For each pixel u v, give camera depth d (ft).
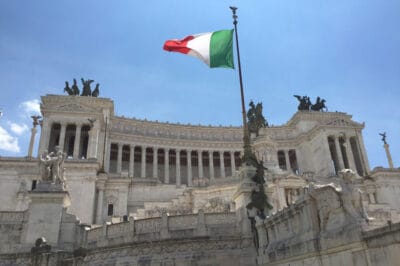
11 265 97.76
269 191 95.50
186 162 374.43
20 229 103.71
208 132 380.37
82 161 215.31
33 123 264.11
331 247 50.29
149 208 189.26
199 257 89.66
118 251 95.20
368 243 43.80
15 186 211.82
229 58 116.47
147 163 362.53
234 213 96.63
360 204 49.78
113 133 326.44
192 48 117.29
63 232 104.12
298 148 358.64
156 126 364.38
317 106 378.94
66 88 329.93
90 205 204.13
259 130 255.70
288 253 62.34
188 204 194.29
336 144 329.31
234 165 361.92
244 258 87.20
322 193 54.60
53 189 109.50
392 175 255.70
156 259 91.04
